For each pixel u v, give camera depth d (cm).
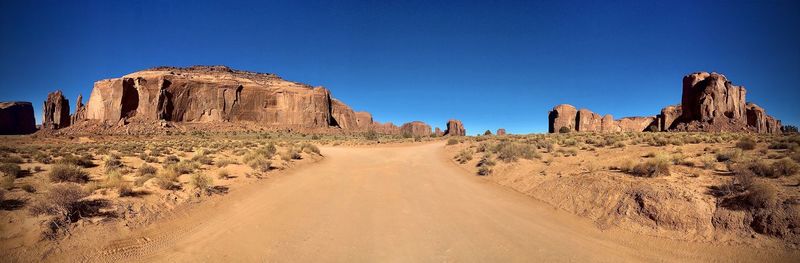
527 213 1053
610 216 948
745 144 1867
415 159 2792
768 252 675
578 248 769
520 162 1867
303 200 1227
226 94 13300
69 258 687
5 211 814
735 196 852
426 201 1213
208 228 913
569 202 1119
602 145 2569
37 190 1038
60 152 2431
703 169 1230
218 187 1341
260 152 2400
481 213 1051
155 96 11844
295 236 847
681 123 6366
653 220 867
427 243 799
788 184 916
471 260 707
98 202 940
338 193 1355
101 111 11631
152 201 1034
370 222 957
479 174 1850
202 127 11531
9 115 16725
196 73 14925
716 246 730
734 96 6075
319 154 3061
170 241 817
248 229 899
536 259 711
